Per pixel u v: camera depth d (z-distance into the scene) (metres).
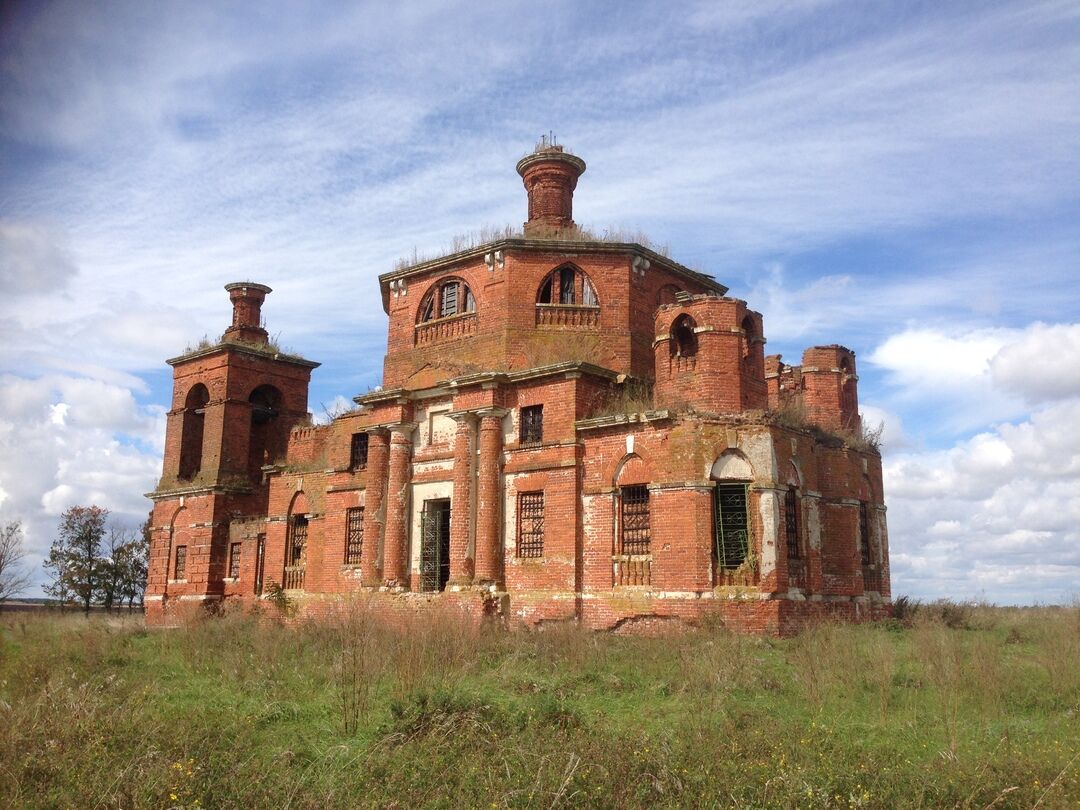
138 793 9.79
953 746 11.66
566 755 11.02
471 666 18.50
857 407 32.44
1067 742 12.37
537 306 31.06
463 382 30.02
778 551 24.64
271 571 38.28
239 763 11.38
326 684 17.12
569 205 36.00
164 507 45.03
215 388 44.22
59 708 13.34
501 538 28.91
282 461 41.12
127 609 65.50
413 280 34.38
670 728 13.21
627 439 26.66
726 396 25.91
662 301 33.38
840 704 15.05
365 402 33.03
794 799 9.76
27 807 9.81
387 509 31.84
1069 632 22.41
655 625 24.95
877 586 30.77
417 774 10.90
